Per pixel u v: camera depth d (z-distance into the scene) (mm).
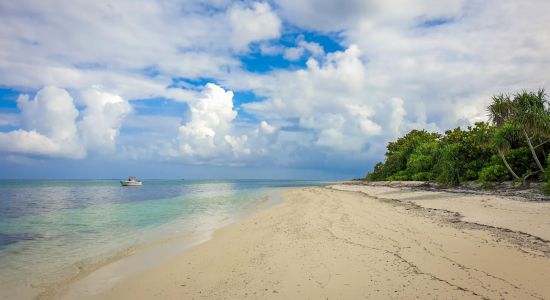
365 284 7004
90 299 7184
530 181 21688
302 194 38188
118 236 14344
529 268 7355
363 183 55094
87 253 11312
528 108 21297
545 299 5844
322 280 7387
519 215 13453
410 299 6168
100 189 73062
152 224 17688
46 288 7910
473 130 30469
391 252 9195
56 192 58688
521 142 23984
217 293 7102
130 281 8250
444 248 9289
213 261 9633
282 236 12320
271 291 6977
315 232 12625
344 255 9188
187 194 47688
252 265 8898
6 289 7859
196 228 16062
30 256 10953
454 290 6430
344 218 15797
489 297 6039
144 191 60219
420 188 31125
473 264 7797
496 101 22906
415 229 12172
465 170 28219
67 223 18484
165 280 8195
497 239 10000
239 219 18625
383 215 16234
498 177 24156
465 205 17516
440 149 33656
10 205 31109
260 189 62344
